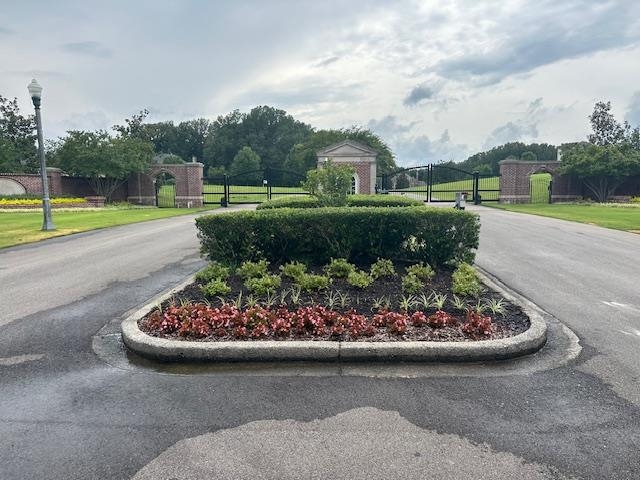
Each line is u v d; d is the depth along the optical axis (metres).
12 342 4.88
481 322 4.58
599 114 35.25
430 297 5.71
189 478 2.64
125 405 3.49
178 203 28.64
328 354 4.18
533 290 6.74
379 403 3.46
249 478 2.63
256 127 80.94
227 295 5.96
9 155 32.75
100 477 2.66
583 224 15.55
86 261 9.63
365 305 5.46
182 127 90.25
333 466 2.72
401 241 7.60
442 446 2.91
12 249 11.44
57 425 3.22
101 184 28.88
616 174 25.39
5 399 3.62
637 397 3.52
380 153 43.22
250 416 3.30
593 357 4.28
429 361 4.17
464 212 7.34
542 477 2.62
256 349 4.20
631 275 7.73
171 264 9.24
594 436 3.01
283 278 6.86
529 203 27.36
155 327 4.80
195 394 3.65
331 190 10.17
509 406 3.39
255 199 36.00
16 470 2.73
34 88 14.62
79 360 4.38
